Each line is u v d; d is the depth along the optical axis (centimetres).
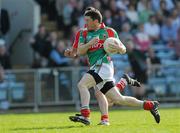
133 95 5128
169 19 6112
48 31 6131
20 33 6331
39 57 5606
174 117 3384
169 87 5281
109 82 2756
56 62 5553
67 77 5162
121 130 2492
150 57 5603
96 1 6022
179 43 5997
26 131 2616
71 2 6147
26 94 5194
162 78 5288
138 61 5306
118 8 5997
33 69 5241
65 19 6144
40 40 5597
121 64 5266
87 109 2747
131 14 6038
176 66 5303
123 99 2775
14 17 6347
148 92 5241
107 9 5966
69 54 2880
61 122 3225
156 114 2819
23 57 6306
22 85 5191
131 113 4084
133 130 2497
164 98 5275
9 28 6106
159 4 6222
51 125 3005
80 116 2750
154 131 2453
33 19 6322
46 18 6322
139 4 6131
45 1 6331
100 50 2758
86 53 2786
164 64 5434
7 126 3050
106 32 2788
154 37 6022
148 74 5278
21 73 5200
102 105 2800
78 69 5159
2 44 5678
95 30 2794
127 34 5756
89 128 2619
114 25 5803
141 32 5778
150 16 6088
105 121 2806
